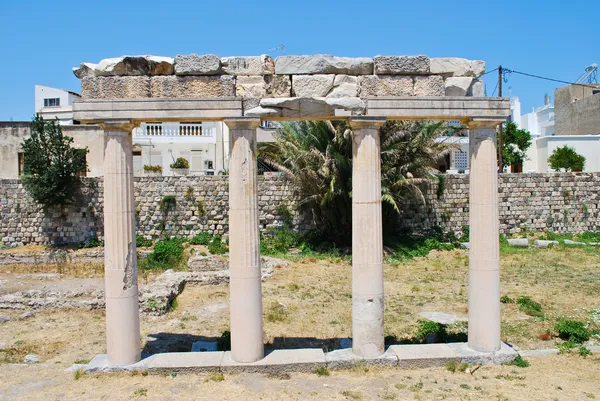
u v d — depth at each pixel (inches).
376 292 422.6
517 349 469.4
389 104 417.1
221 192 1178.6
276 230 1185.4
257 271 417.4
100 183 1171.9
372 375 407.8
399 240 1146.0
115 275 408.5
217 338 534.9
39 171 1114.1
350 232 1098.7
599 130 1897.1
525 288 756.0
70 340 542.9
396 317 613.0
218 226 1178.0
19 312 666.8
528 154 1975.9
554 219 1259.2
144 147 1631.4
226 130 1695.4
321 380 398.6
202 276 821.2
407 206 1212.5
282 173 1189.1
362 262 421.4
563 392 373.1
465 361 427.8
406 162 1053.2
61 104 2287.2
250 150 413.4
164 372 410.3
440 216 1232.2
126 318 413.1
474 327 439.2
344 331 558.3
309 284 813.9
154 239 1173.1
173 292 712.4
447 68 431.2
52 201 1126.4
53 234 1160.8
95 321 622.5
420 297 719.1
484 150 428.8
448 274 890.1
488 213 429.7
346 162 996.6
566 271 885.2
